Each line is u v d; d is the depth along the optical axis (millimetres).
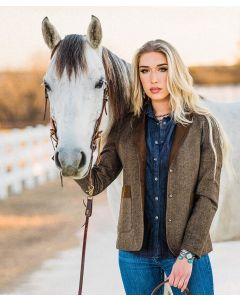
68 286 5609
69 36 3082
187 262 2637
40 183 14023
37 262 6621
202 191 2711
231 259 6184
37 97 26250
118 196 3566
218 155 2744
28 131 14336
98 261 6566
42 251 7152
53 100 2986
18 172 12602
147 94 2812
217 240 4223
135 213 2764
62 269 6273
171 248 2725
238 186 4043
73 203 10945
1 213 9961
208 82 31922
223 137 2795
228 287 5262
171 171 2699
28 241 7777
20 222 9148
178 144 2717
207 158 2723
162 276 2898
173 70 2740
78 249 7215
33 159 14070
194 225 2674
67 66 2961
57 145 2973
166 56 2750
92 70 3010
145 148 2777
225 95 23062
